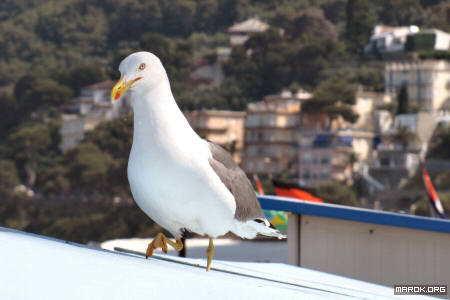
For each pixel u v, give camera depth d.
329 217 5.58
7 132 122.81
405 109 108.25
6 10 172.12
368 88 121.00
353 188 98.75
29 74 127.94
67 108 125.88
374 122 105.75
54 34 161.25
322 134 102.44
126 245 8.51
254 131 108.56
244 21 164.12
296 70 129.38
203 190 2.88
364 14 137.38
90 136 97.69
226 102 121.81
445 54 120.50
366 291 3.79
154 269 2.15
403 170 98.00
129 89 2.87
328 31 147.75
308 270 4.59
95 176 91.75
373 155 102.75
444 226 5.01
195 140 2.97
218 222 2.98
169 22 167.12
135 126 2.92
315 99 106.25
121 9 166.12
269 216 7.69
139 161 2.89
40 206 96.31
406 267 5.28
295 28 149.38
